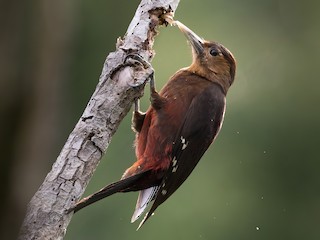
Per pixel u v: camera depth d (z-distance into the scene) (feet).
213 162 49.03
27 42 24.47
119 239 48.14
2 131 24.02
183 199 48.34
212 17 54.39
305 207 50.90
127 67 27.45
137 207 30.71
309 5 56.13
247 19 54.85
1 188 24.12
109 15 50.90
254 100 49.42
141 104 44.62
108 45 50.88
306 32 55.62
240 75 48.42
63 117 46.75
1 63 23.61
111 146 48.08
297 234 50.75
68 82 48.32
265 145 49.47
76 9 48.62
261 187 49.70
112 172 47.88
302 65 53.78
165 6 28.99
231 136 49.08
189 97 32.37
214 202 48.52
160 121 31.37
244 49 53.67
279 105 50.83
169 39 50.72
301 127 50.98
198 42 34.06
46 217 25.32
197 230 48.08
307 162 50.62
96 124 26.78
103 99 27.07
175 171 31.42
